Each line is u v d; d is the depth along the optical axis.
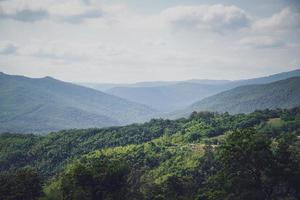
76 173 78.31
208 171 124.56
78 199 74.62
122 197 78.81
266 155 60.84
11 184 87.06
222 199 62.06
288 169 60.97
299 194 62.16
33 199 86.31
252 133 63.88
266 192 61.84
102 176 78.44
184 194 82.69
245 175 61.31
